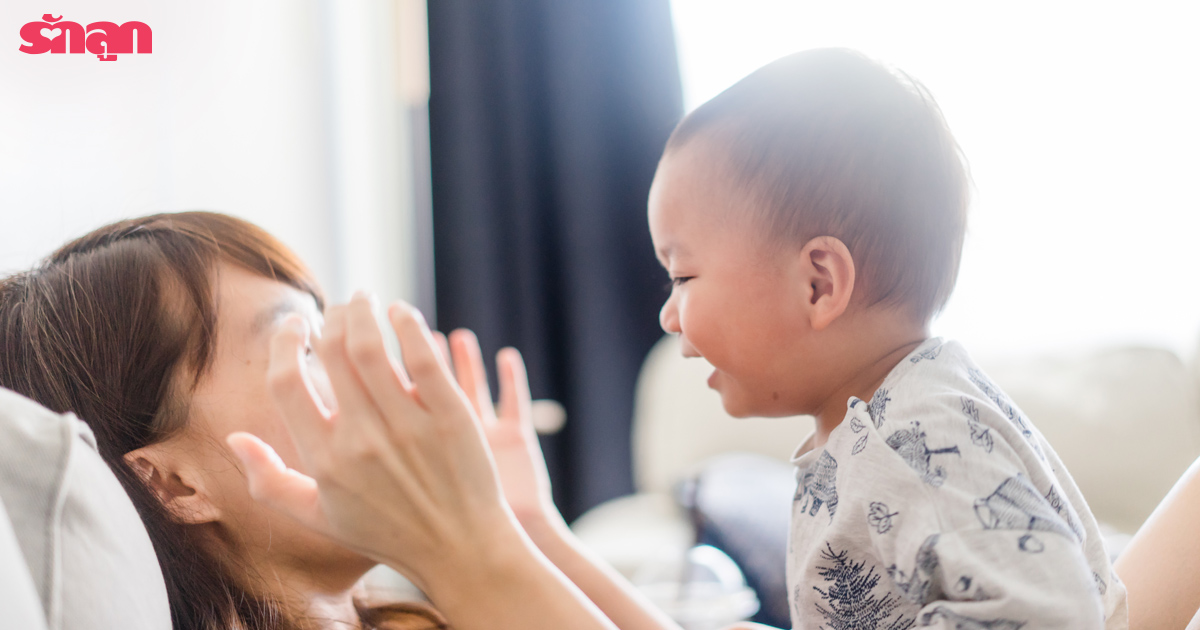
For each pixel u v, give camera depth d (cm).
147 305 67
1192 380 186
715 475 177
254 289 71
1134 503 178
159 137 149
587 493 246
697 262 68
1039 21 216
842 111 64
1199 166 204
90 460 47
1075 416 185
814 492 62
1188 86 205
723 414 217
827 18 232
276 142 183
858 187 62
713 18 243
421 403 48
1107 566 62
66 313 66
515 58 250
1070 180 214
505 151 253
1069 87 214
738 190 66
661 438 220
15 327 66
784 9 237
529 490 81
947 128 67
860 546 56
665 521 200
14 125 122
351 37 219
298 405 48
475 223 246
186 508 65
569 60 248
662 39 243
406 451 48
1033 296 217
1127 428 181
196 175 158
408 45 246
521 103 251
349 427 47
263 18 181
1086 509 63
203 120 161
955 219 65
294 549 68
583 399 247
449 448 49
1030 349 200
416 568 50
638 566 175
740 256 66
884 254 63
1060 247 215
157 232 72
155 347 66
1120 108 210
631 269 252
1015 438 55
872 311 64
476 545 50
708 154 68
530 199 252
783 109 66
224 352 68
